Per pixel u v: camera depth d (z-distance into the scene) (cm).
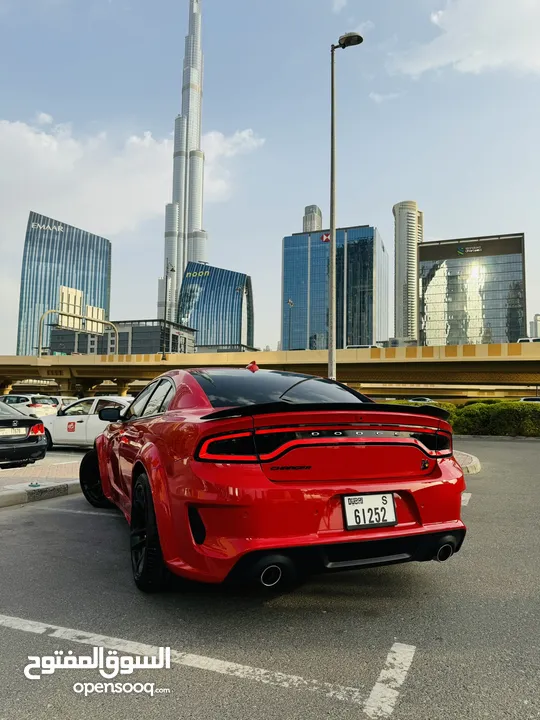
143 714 216
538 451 1409
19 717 214
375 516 310
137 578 359
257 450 296
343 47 1803
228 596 352
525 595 355
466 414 1967
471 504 684
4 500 664
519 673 248
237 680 242
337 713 215
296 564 289
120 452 482
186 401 382
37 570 410
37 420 877
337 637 287
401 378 4547
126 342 12962
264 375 438
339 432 312
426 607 333
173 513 314
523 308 19300
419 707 219
